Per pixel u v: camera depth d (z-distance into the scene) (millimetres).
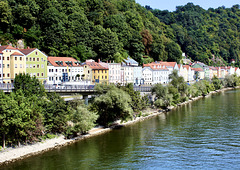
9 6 141500
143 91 113625
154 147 65750
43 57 117312
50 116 68750
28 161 56938
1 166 54250
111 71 145500
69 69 129000
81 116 71562
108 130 80438
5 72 105250
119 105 81375
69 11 172250
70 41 150375
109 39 163375
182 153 61719
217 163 56250
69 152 62375
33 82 75750
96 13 189500
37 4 153875
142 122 90688
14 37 138000
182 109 114250
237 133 75875
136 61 192500
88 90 94500
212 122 89000
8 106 58969
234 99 144750
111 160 58219
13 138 61406
